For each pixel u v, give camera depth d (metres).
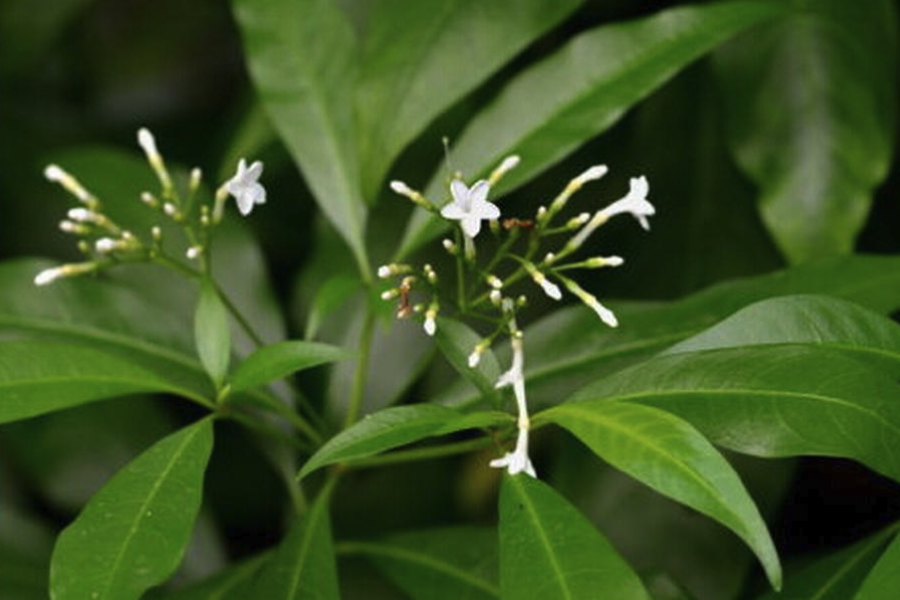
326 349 0.62
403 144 0.68
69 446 0.74
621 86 0.68
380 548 0.66
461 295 0.63
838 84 0.71
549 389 0.66
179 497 0.60
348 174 0.70
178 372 0.68
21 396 0.62
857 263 0.65
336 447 0.59
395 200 0.73
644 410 0.59
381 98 0.68
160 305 0.71
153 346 0.68
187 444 0.61
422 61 0.68
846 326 0.61
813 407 0.60
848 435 0.59
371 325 0.66
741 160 0.70
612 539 0.70
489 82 0.74
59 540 0.59
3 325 0.68
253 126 0.73
